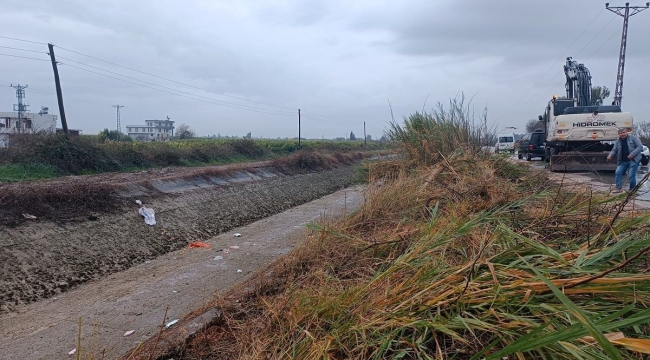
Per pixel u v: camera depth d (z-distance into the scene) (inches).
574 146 624.1
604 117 593.6
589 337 82.5
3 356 170.2
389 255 171.6
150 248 344.2
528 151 898.1
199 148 1021.2
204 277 265.7
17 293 237.6
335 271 177.8
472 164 297.0
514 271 113.6
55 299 239.0
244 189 621.6
